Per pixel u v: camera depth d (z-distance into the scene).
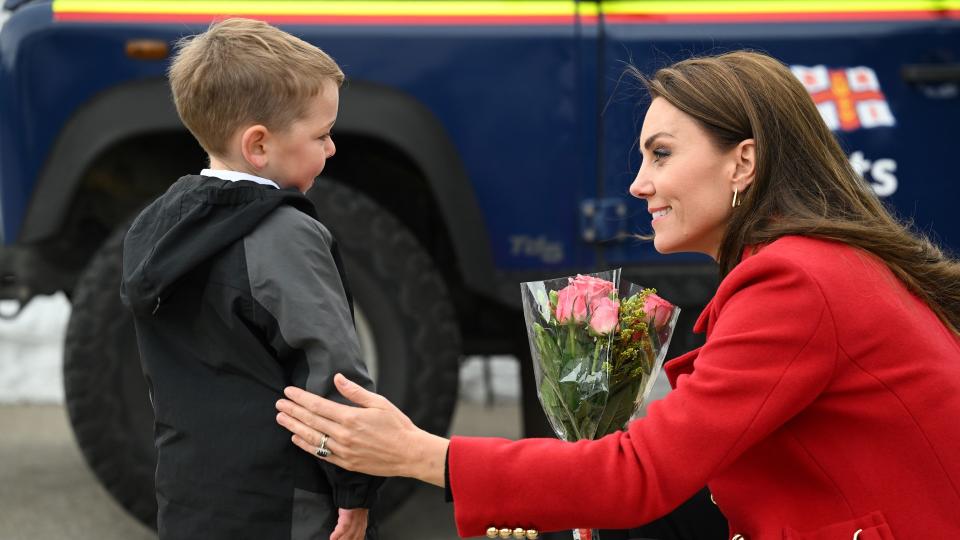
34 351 14.16
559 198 8.53
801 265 4.21
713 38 8.50
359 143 9.05
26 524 9.43
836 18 8.58
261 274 4.51
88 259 9.19
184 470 4.58
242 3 8.29
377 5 8.38
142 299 4.59
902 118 8.58
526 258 8.55
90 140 8.19
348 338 4.55
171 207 4.72
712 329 4.51
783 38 8.53
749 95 4.55
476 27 8.43
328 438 4.45
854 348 4.18
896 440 4.20
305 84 4.79
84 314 8.22
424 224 9.61
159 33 8.20
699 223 4.68
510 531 4.40
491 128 8.46
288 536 4.52
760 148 4.50
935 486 4.20
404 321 8.56
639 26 8.51
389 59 8.37
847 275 4.23
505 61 8.44
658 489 4.23
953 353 4.41
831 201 4.55
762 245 4.48
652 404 4.38
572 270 8.59
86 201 9.00
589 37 8.48
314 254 4.60
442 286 8.66
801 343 4.14
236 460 4.52
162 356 4.71
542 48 8.45
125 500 8.36
